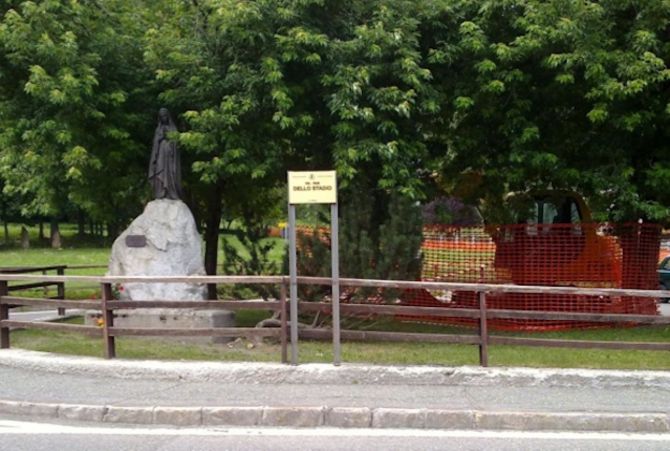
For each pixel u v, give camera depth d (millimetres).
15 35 9906
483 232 12258
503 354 9461
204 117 10203
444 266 12219
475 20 10875
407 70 10000
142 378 8023
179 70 10961
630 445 6027
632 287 12250
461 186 12750
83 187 13258
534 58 10820
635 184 11648
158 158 11336
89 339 10539
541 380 7758
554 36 9906
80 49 10945
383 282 8141
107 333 8500
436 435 6305
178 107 11789
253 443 6043
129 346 9758
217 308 8391
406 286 8125
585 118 11617
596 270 12117
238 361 8430
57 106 10625
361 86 9938
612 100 10211
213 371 7922
